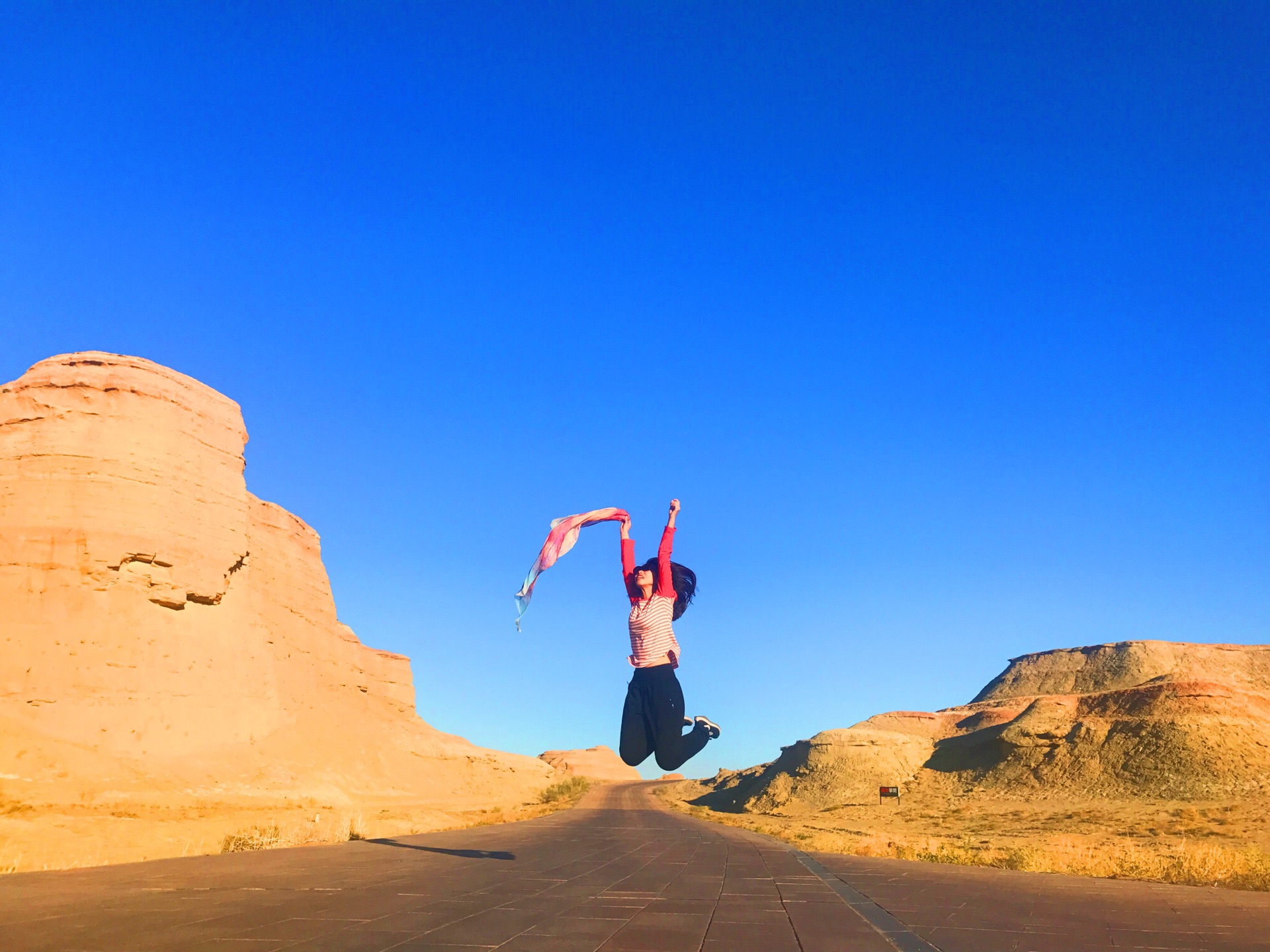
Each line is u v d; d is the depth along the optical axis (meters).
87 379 60.38
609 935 10.05
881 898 14.34
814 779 101.00
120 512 57.97
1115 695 91.44
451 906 12.33
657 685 10.62
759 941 9.77
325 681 85.88
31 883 14.97
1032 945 9.91
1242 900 14.97
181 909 11.70
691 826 47.78
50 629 53.31
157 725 55.38
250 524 79.56
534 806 84.62
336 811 50.84
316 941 9.23
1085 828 55.47
